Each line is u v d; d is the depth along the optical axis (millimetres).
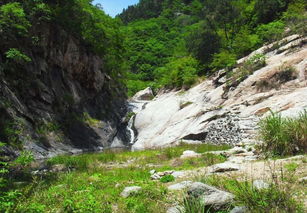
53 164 15047
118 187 8648
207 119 24750
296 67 24031
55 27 28188
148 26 111562
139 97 59969
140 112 38406
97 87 35656
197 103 31203
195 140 23781
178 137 25562
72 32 31172
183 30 108000
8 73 22234
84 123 28969
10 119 19438
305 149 10977
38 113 23328
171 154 15836
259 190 5676
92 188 8273
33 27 25297
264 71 26141
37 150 19656
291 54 26859
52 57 28156
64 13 28953
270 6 47562
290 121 11984
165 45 101438
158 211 6121
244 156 12484
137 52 97188
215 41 48188
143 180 9633
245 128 19625
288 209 5098
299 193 6148
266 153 11320
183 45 73250
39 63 26062
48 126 23453
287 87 23125
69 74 31109
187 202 5219
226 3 53000
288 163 9234
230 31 52062
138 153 17938
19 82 22812
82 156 17078
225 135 21031
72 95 29891
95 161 15609
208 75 43594
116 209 6680
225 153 13477
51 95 26188
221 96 28453
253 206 5094
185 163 12719
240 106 24000
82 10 31969
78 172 12406
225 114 23797
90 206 6504
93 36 34656
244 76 27906
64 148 23031
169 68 62156
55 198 7387
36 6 25266
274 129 11781
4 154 16062
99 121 32344
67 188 8688
